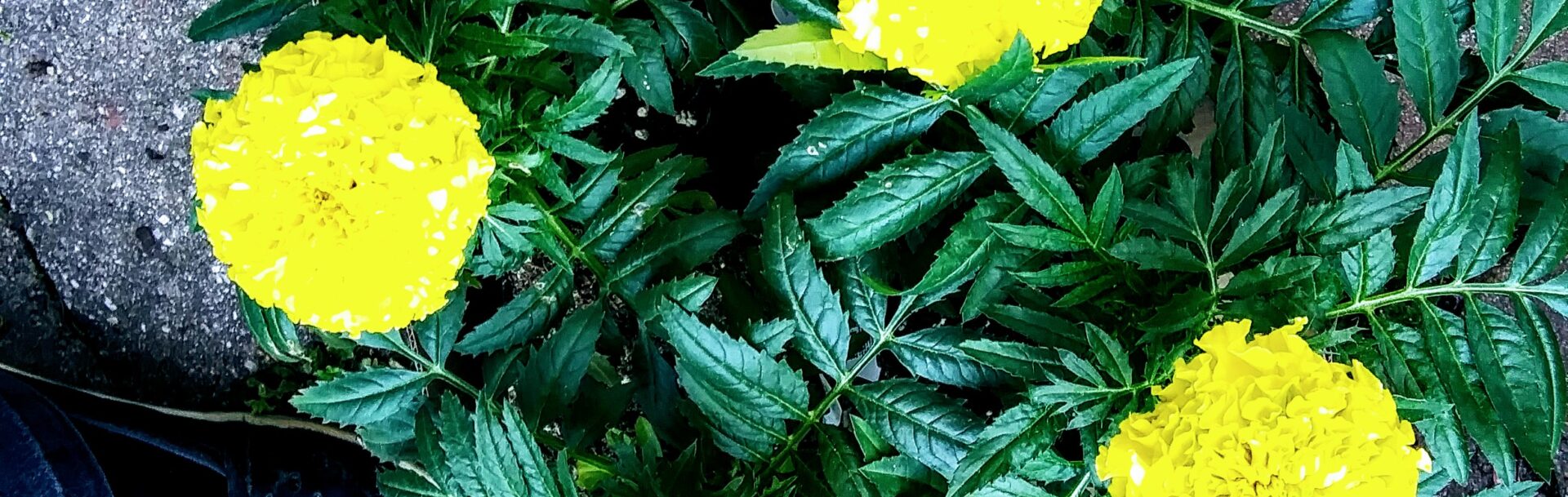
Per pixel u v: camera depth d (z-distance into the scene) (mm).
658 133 556
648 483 439
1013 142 388
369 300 366
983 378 443
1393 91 434
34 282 587
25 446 518
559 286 465
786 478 452
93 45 576
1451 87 423
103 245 585
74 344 589
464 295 468
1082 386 381
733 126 552
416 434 441
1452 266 423
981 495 406
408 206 349
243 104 348
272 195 347
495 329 460
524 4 473
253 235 353
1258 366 350
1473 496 428
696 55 485
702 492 440
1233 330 355
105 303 588
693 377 432
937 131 478
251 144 342
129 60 576
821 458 440
